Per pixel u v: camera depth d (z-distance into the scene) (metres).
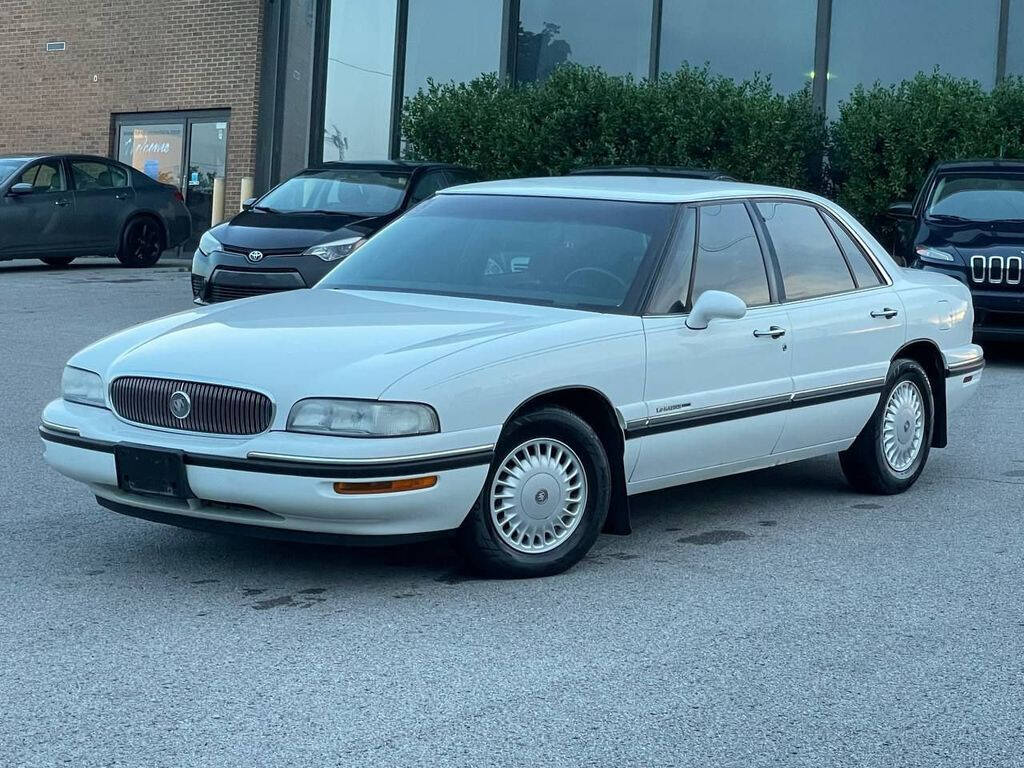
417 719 3.89
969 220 12.51
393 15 21.25
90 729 3.79
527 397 5.16
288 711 3.94
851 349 6.66
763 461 6.34
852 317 6.66
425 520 5.00
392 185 13.88
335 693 4.09
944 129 15.23
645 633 4.71
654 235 5.92
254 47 21.91
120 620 4.76
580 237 6.02
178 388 5.06
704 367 5.85
